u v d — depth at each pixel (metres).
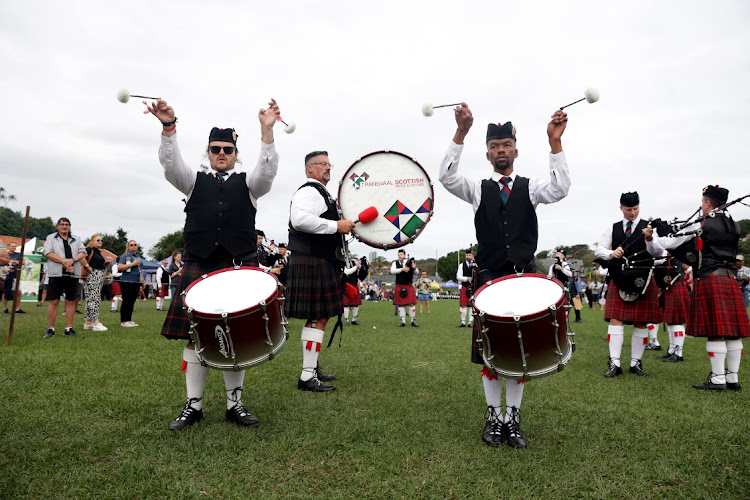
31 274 14.47
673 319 5.31
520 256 2.57
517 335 2.09
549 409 3.03
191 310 2.21
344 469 2.07
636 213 4.50
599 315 13.00
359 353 5.16
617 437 2.49
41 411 2.70
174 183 2.69
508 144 2.70
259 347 2.32
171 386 3.36
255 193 2.80
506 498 1.83
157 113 2.53
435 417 2.79
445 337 6.90
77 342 5.41
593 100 2.33
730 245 3.92
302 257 3.56
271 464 2.10
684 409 3.05
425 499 1.82
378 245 3.36
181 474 1.96
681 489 1.93
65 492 1.79
